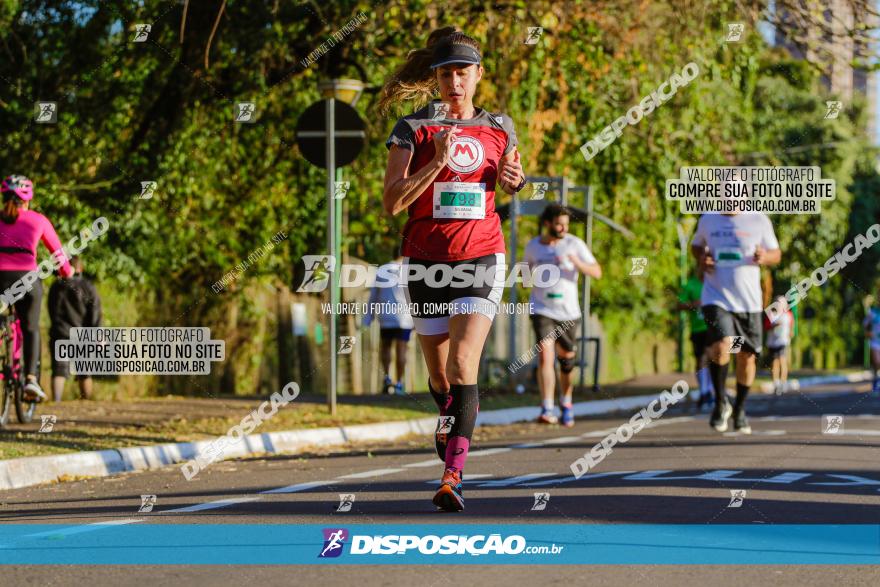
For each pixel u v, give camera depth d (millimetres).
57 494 12086
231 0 24172
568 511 9797
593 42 25500
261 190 27406
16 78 23719
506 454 15664
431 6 23281
